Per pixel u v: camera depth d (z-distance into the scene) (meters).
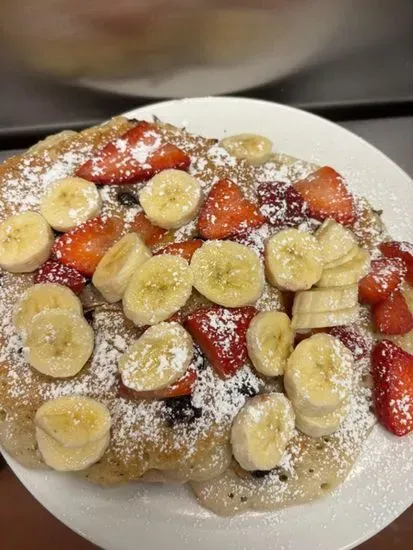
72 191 0.24
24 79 0.31
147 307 0.22
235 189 0.25
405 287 0.26
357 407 0.24
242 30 0.30
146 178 0.25
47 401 0.22
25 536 0.27
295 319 0.23
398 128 0.35
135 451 0.22
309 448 0.24
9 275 0.24
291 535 0.23
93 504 0.24
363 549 0.26
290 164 0.28
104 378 0.22
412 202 0.30
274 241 0.24
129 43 0.30
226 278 0.23
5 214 0.25
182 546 0.23
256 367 0.23
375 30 0.31
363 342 0.25
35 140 0.34
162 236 0.25
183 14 0.29
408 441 0.25
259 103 0.32
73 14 0.28
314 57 0.32
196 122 0.31
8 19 0.28
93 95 0.33
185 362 0.22
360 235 0.26
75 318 0.22
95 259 0.24
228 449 0.23
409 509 0.27
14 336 0.23
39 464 0.24
